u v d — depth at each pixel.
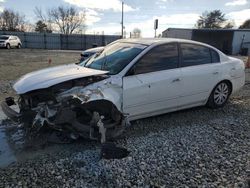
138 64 4.83
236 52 46.94
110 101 4.37
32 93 4.14
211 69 5.84
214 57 6.04
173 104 5.36
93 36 48.78
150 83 4.87
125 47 5.35
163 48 5.21
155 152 4.08
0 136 4.61
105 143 4.08
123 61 4.88
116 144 4.32
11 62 17.73
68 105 3.96
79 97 4.06
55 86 4.09
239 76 6.44
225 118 5.65
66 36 47.50
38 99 4.20
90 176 3.42
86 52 11.70
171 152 4.09
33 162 3.76
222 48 48.00
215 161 3.84
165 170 3.59
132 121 5.30
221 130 5.00
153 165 3.70
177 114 5.81
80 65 5.43
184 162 3.80
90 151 4.09
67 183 3.27
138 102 4.80
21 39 45.81
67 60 20.20
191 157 3.95
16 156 3.94
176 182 3.33
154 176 3.45
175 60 5.34
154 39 5.55
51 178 3.37
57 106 4.00
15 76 11.34
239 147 4.30
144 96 4.84
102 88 4.36
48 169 3.57
